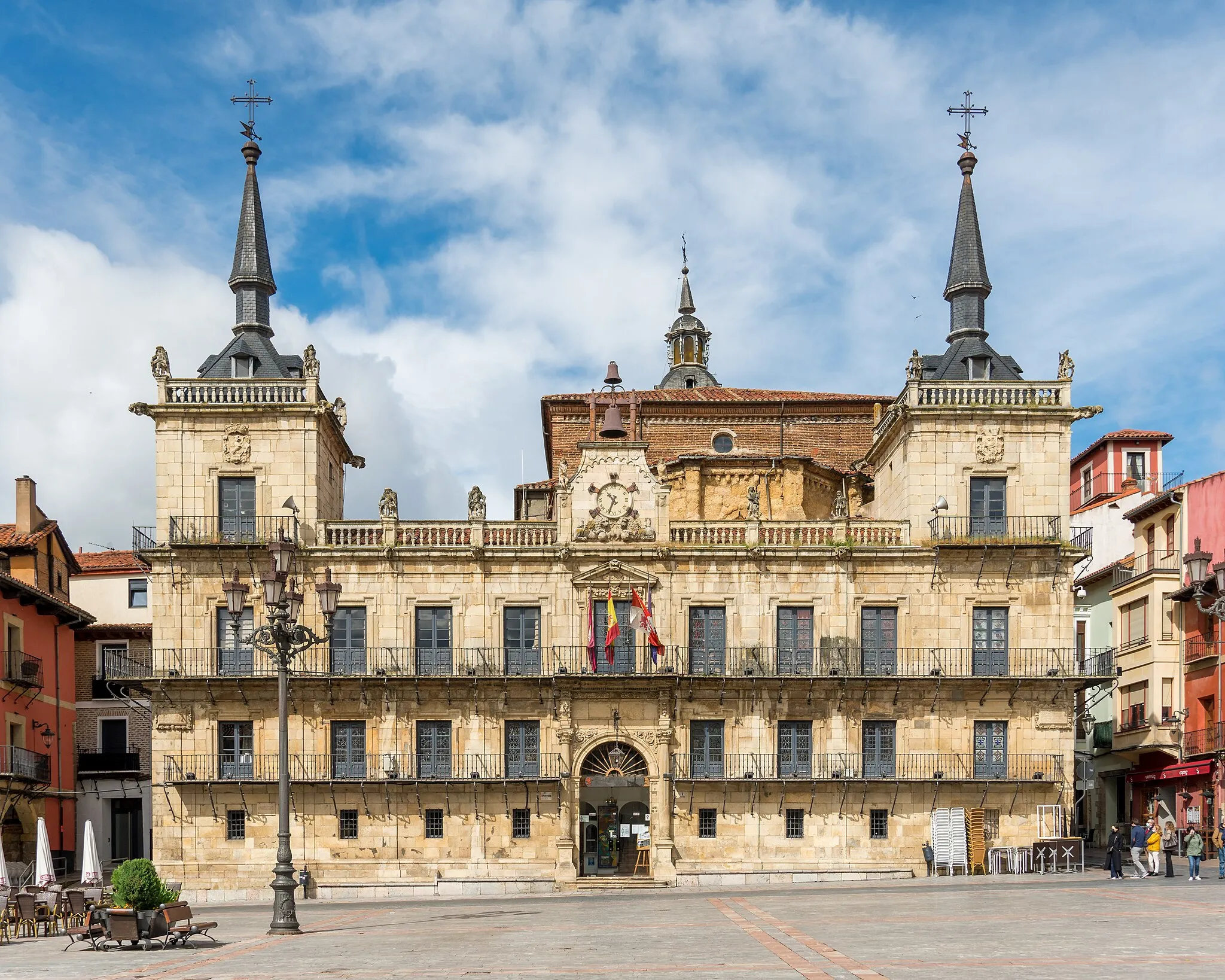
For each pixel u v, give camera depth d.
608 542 57.72
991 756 56.81
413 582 57.53
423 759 56.66
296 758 56.22
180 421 58.06
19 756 62.09
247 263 62.66
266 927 38.72
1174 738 64.94
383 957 27.92
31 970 28.22
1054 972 22.30
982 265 62.47
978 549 56.97
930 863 54.88
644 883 54.78
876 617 57.69
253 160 64.44
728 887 54.28
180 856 55.62
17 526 69.94
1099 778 73.62
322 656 57.00
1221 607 36.50
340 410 63.91
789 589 57.53
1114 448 82.31
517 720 56.81
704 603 57.53
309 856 55.62
